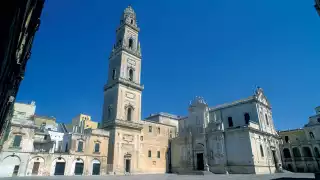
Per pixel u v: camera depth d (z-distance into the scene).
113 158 49.16
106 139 51.44
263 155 49.59
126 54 61.16
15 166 38.25
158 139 62.84
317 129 61.19
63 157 43.75
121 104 54.62
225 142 50.81
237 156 47.56
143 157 57.03
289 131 67.69
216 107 64.69
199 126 57.88
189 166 55.78
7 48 5.38
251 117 54.97
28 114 55.28
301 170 57.31
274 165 52.88
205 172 47.78
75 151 45.59
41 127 63.06
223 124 56.97
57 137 59.88
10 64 7.71
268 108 61.25
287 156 61.38
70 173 43.91
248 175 39.47
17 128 39.84
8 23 4.81
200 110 59.12
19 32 6.33
